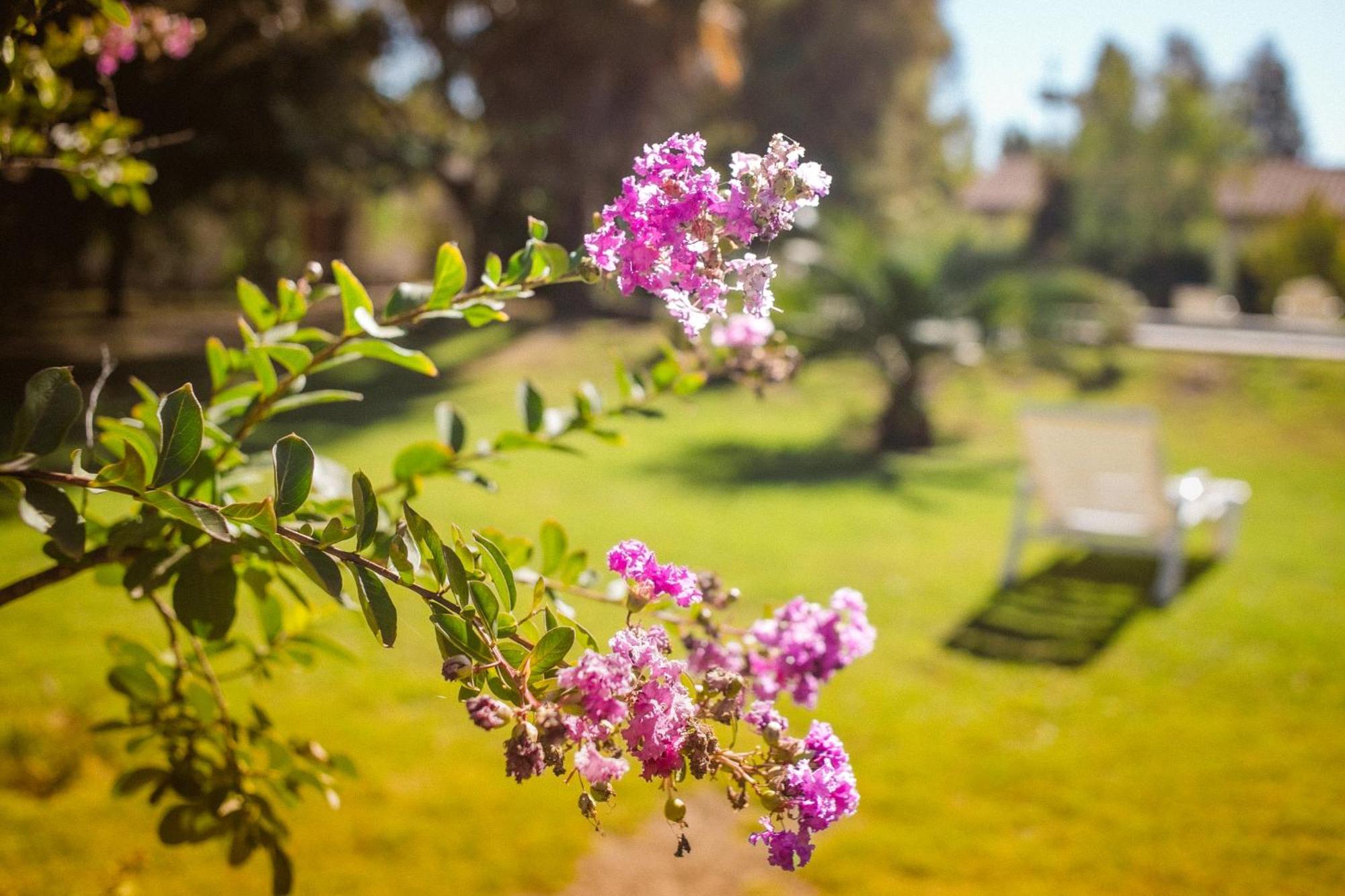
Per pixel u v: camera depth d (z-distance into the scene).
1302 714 5.72
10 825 4.16
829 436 14.46
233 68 14.66
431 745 5.05
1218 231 31.81
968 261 15.73
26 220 15.39
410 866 4.11
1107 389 16.34
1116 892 4.07
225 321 23.75
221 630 1.84
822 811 1.33
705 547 8.73
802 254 14.41
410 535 1.30
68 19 2.41
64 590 6.88
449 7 21.44
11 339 18.53
